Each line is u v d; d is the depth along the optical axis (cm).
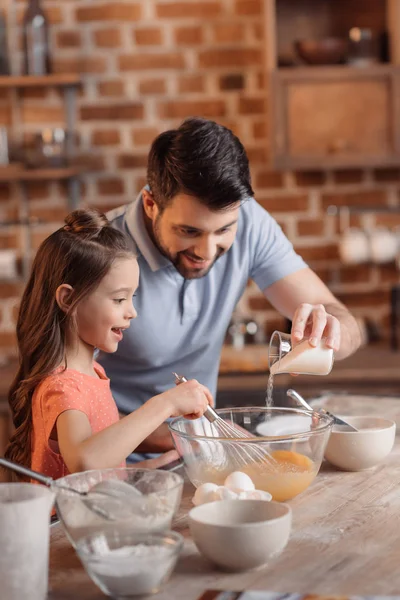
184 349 192
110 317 158
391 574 102
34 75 320
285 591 97
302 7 332
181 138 150
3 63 324
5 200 338
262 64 332
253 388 284
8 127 333
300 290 200
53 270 158
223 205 149
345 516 122
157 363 191
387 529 117
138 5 330
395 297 324
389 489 135
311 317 157
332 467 148
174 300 187
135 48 332
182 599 96
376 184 337
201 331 191
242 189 150
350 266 339
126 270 158
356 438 143
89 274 155
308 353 150
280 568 104
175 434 131
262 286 205
